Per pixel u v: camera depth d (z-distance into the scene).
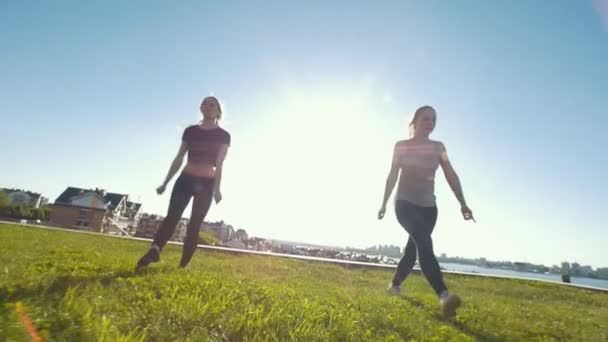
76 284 2.54
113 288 2.62
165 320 1.95
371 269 10.46
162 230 4.05
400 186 4.05
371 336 2.33
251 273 5.66
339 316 2.62
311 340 1.98
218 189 4.64
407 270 4.72
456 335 2.57
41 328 1.57
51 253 4.52
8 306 1.77
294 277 6.09
